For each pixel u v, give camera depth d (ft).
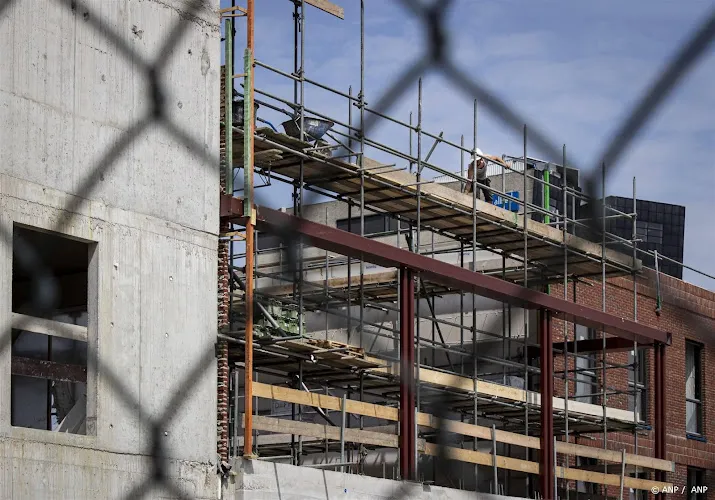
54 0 56.13
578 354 99.86
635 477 104.83
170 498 58.49
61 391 64.90
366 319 97.35
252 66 66.08
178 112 62.44
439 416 90.84
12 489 50.67
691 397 117.19
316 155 72.49
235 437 65.82
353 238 70.90
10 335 51.62
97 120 57.67
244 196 64.75
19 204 52.90
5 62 53.31
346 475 66.39
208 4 65.16
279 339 66.59
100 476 55.06
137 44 60.34
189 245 62.23
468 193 91.40
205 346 62.44
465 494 75.05
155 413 58.70
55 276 68.08
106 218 57.52
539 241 90.53
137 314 58.65
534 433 99.19
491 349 97.25
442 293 92.07
